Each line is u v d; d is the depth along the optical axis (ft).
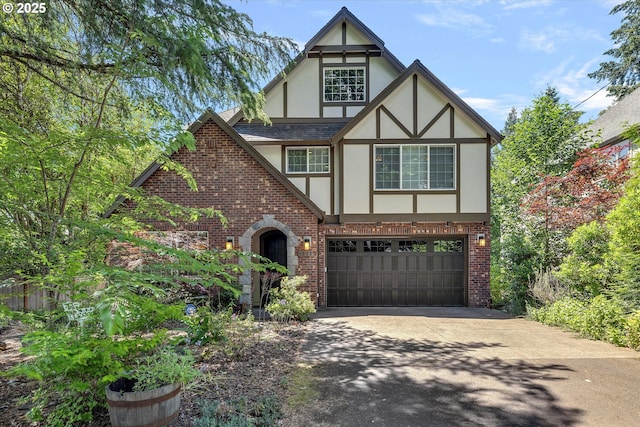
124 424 11.64
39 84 28.22
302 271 39.27
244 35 22.84
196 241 36.81
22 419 13.67
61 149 18.62
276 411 14.73
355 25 44.96
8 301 30.37
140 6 19.80
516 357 22.06
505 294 41.45
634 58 79.36
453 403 15.84
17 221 19.61
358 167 40.70
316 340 25.98
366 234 41.37
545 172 50.21
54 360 10.91
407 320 33.24
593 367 20.22
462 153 40.27
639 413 14.96
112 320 10.62
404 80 40.06
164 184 39.14
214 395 16.11
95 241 21.27
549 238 40.22
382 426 13.94
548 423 14.19
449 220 40.22
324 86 45.73
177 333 25.91
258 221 39.37
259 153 39.93
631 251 26.05
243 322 26.94
